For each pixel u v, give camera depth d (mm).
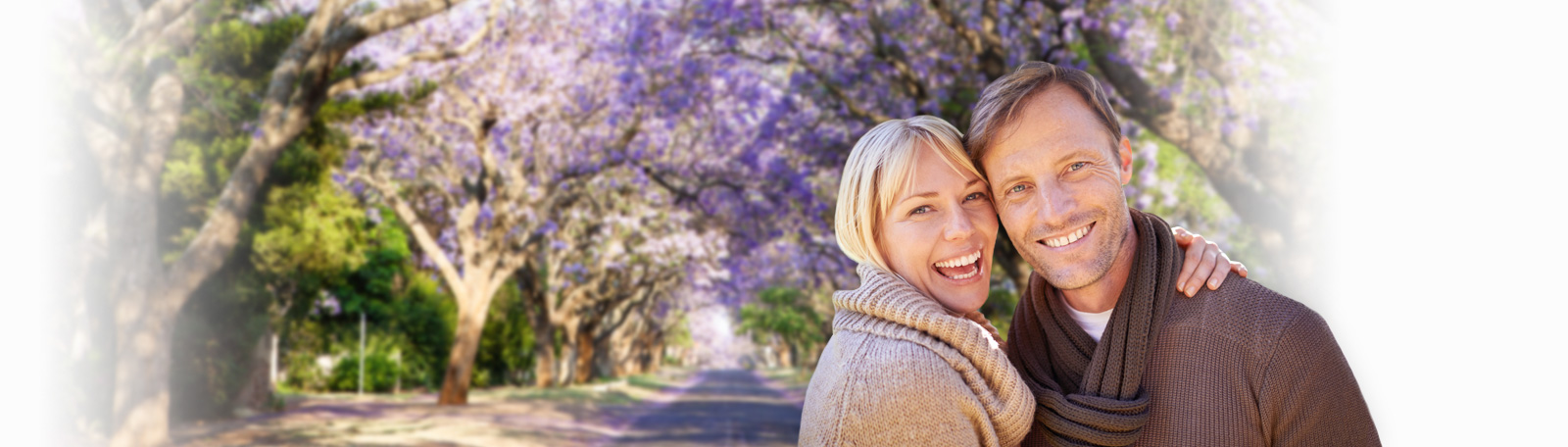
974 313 2414
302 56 11234
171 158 15469
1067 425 2029
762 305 43438
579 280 32812
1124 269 2154
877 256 2277
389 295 29156
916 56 13359
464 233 23266
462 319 23141
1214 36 9703
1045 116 2051
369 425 16688
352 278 28234
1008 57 11867
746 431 19812
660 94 17781
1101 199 2037
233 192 11188
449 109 20734
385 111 19766
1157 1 9695
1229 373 1968
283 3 16734
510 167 22250
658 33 16234
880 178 2232
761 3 13742
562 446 15430
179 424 15945
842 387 2041
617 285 37906
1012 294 18250
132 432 10688
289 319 20875
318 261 18953
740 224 24250
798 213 21953
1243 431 1952
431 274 36281
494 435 16062
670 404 31016
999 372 2037
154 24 10359
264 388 19953
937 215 2225
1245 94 9633
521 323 43094
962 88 12539
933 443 1944
